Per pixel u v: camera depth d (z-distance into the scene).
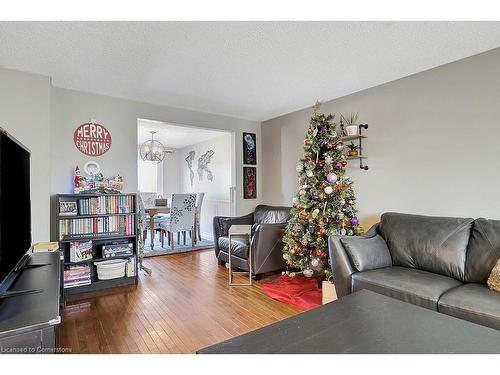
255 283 3.37
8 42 2.33
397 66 2.88
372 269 2.40
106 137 3.75
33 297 1.30
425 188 2.98
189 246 5.48
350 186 3.28
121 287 3.24
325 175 3.22
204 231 6.89
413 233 2.52
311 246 3.19
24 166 1.79
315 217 3.13
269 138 5.09
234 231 3.49
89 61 2.71
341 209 3.15
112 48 2.46
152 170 8.09
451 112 2.79
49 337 1.06
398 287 2.04
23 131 2.88
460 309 1.71
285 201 4.77
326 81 3.27
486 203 2.57
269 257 3.54
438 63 2.81
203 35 2.25
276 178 4.95
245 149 5.07
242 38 2.30
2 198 1.25
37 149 2.94
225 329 2.24
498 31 2.22
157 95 3.77
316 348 1.14
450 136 2.80
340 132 3.74
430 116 2.95
